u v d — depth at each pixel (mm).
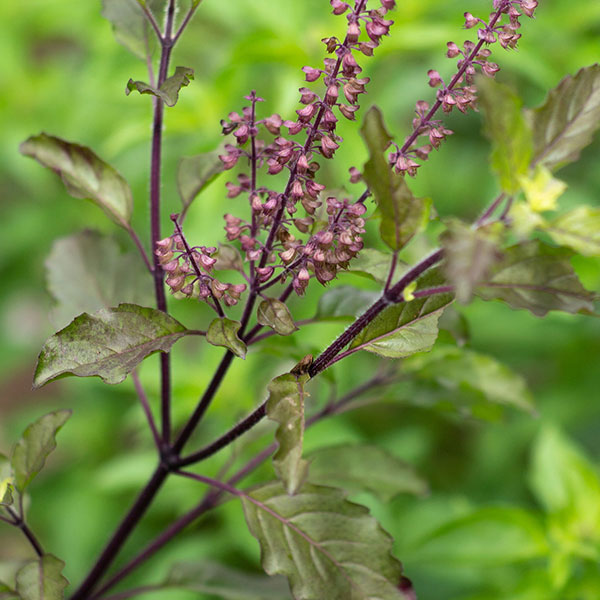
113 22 635
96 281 663
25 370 1807
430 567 854
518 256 569
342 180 810
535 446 950
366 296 624
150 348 579
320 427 840
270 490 608
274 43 776
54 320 656
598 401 950
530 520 710
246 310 596
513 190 565
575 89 577
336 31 824
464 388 677
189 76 583
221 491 651
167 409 620
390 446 937
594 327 922
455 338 651
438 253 572
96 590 661
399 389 685
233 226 585
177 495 855
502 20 835
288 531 600
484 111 560
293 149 575
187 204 636
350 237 564
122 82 958
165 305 625
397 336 579
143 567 888
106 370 573
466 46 583
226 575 667
